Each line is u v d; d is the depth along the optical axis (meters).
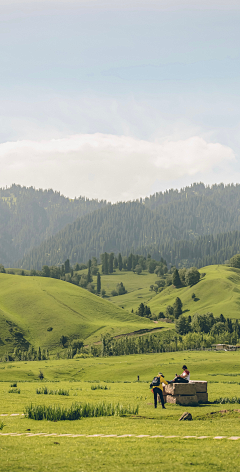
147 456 12.18
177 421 19.97
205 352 149.75
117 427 17.91
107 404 24.45
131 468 10.83
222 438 14.95
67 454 12.47
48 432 16.53
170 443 14.16
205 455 12.24
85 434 16.12
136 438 15.17
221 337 195.88
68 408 23.20
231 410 22.88
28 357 166.62
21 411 24.67
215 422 19.53
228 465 11.09
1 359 167.00
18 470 10.63
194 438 15.09
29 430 17.02
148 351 168.88
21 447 13.47
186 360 121.56
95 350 172.12
